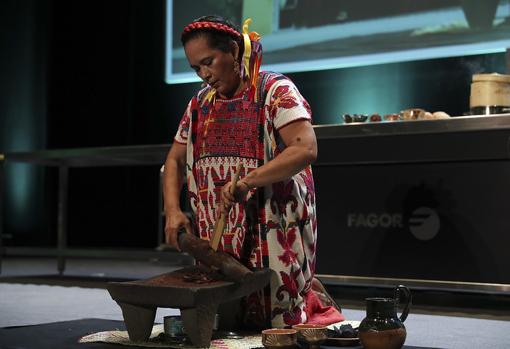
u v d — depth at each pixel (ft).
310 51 42.04
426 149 24.31
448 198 23.58
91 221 50.78
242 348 13.93
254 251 15.69
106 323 17.80
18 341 15.11
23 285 30.17
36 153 32.42
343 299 25.75
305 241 16.02
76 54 50.42
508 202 22.70
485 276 22.97
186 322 13.96
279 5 42.75
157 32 48.91
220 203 15.40
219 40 15.15
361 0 40.42
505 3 36.60
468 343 16.58
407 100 41.04
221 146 15.85
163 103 48.78
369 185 24.82
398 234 24.31
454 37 37.91
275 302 15.57
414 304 24.26
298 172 14.79
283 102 15.30
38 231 50.19
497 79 23.15
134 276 35.42
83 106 50.37
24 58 49.57
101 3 49.83
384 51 39.86
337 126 23.86
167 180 16.67
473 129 21.89
